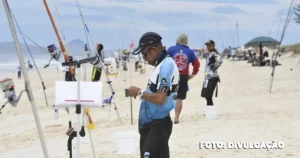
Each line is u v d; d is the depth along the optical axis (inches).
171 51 490.3
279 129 420.8
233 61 2610.7
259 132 412.8
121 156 358.6
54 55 490.3
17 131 575.2
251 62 2267.5
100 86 265.4
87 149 397.1
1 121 682.8
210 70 532.4
